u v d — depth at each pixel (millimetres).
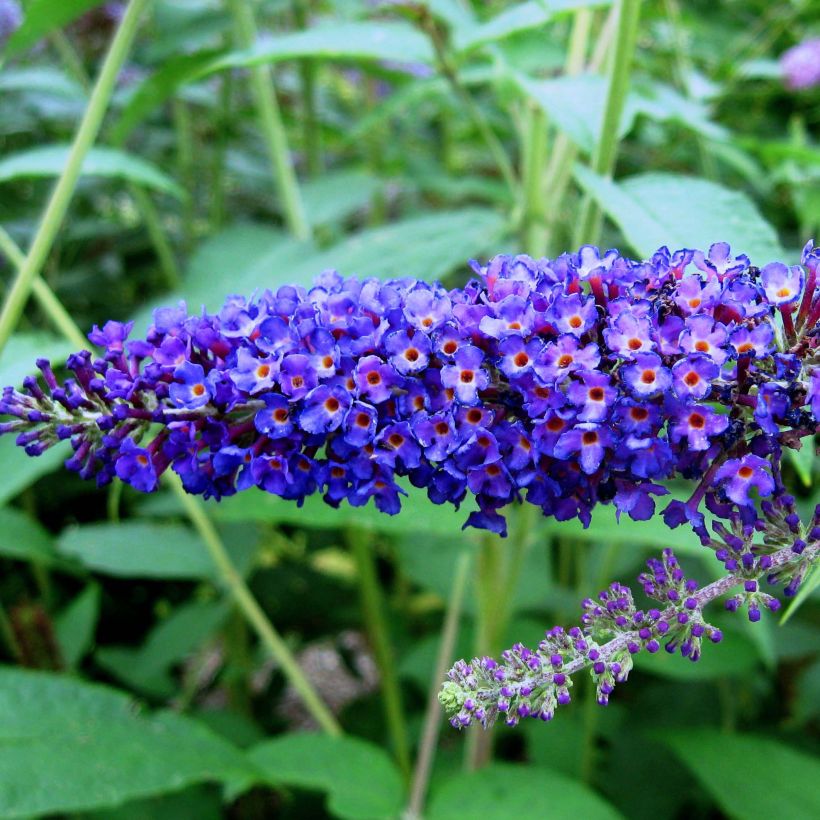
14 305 393
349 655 802
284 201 578
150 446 272
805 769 464
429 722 471
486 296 270
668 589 255
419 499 399
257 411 271
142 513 566
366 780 421
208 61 495
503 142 816
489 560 456
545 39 549
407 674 580
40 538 535
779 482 256
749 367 247
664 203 353
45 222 397
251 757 422
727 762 471
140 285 828
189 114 824
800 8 676
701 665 488
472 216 460
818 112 736
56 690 377
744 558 252
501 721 549
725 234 342
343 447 263
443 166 831
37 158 457
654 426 243
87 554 535
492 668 248
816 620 608
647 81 587
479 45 416
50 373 277
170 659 556
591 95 404
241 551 557
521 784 410
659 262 262
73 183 400
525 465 260
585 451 245
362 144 821
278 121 584
